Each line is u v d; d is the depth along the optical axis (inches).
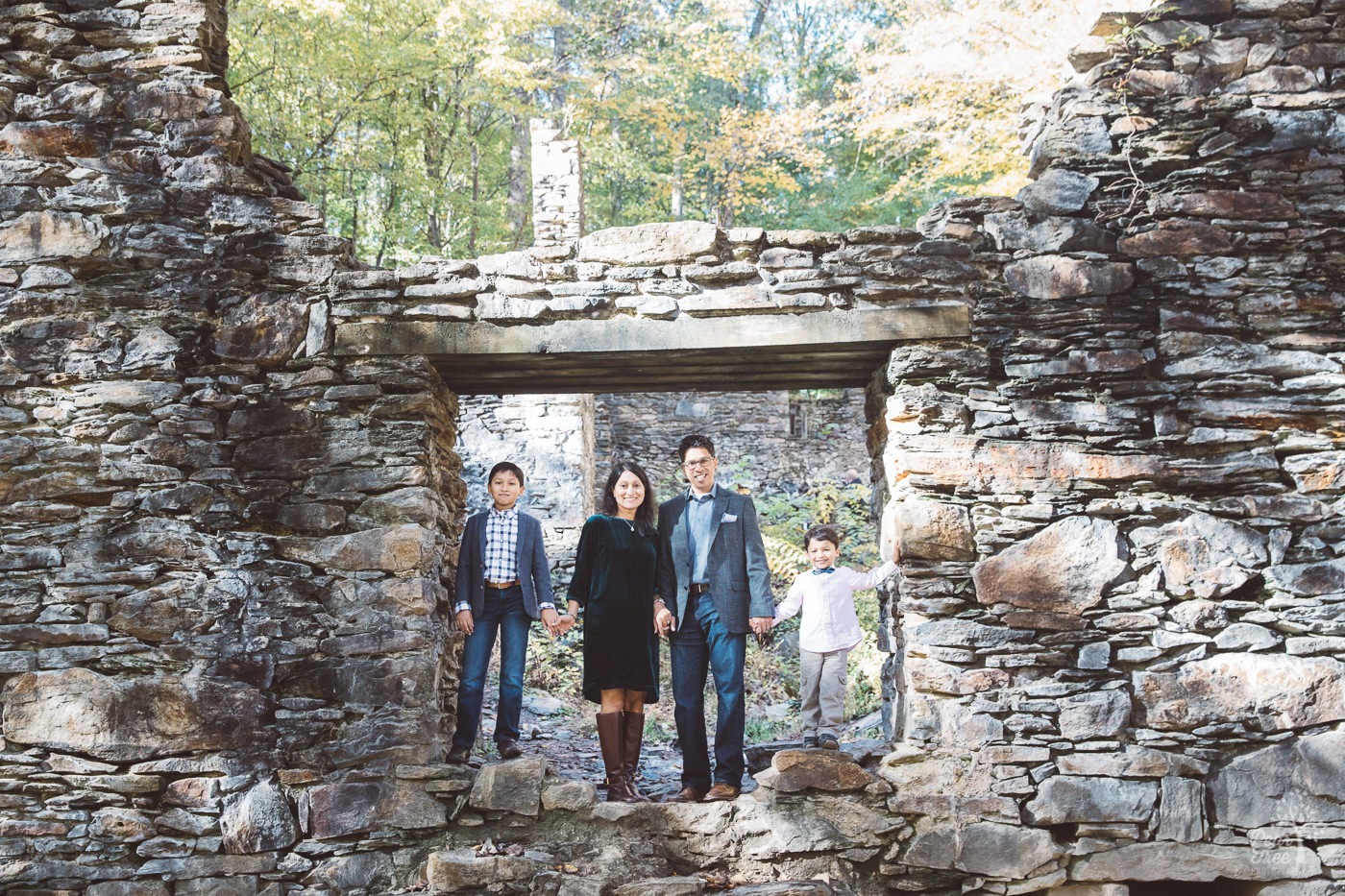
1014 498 200.2
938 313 203.6
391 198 543.5
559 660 366.9
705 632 204.5
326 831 193.6
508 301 207.8
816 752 195.6
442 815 194.9
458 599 212.4
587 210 721.0
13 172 210.4
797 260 206.5
